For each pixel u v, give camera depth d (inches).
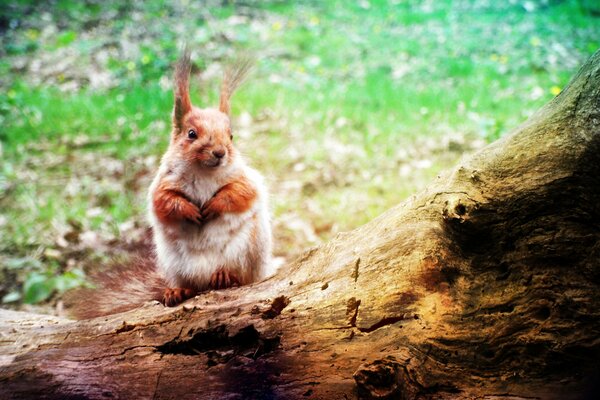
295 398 157.6
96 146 477.1
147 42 685.9
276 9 810.8
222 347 171.9
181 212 200.8
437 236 170.9
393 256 173.0
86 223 378.0
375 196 390.3
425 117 485.4
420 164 417.7
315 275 182.7
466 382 156.8
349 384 156.3
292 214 378.0
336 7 821.9
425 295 166.4
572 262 159.6
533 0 775.7
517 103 484.7
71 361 173.6
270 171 423.5
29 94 560.4
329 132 474.3
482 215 163.2
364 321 166.2
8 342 185.9
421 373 156.1
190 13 786.8
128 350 174.6
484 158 167.3
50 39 711.7
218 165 201.3
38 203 401.4
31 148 477.1
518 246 163.8
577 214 159.5
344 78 593.6
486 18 746.8
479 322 161.2
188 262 206.7
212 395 161.9
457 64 596.1
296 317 171.5
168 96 533.0
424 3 829.8
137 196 404.8
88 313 217.8
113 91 569.0
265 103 519.5
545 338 155.7
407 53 651.5
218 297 184.9
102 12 794.2
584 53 593.6
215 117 209.3
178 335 174.1
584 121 158.6
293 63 632.4
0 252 355.6
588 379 152.6
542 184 160.1
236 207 203.8
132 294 220.4
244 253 207.5
